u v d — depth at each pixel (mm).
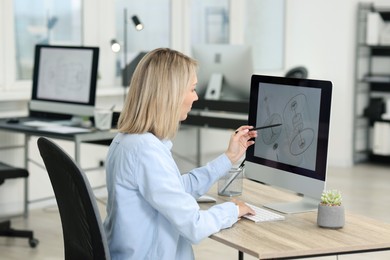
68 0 5477
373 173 6855
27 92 5145
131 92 2141
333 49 7184
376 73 7434
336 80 7203
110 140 4547
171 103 2111
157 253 2109
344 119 7223
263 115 2719
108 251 1998
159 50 2156
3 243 4406
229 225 2201
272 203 2590
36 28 5297
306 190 2500
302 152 2520
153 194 2049
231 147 2496
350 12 7090
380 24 7195
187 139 6477
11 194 5141
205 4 6617
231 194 2727
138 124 2115
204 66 5703
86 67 4562
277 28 7324
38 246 4332
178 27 6320
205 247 4285
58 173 2049
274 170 2652
